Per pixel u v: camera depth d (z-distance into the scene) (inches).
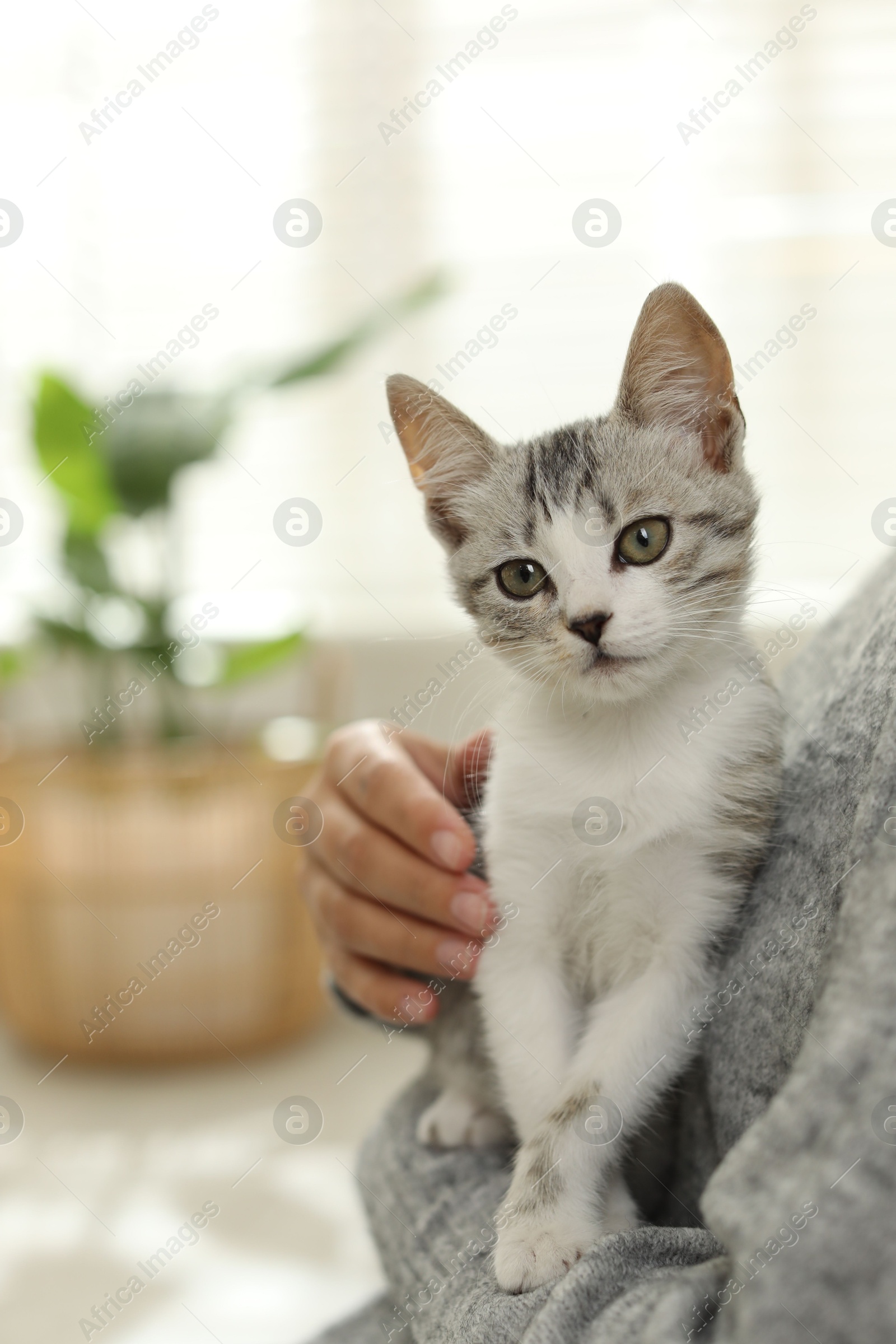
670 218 111.3
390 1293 44.6
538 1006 46.1
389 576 122.8
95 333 127.0
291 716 124.1
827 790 35.7
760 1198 20.3
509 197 116.7
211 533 125.3
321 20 119.6
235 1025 103.4
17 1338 60.9
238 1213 75.2
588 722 48.6
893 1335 18.0
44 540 133.5
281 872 102.2
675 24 110.3
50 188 125.2
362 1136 85.2
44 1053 106.2
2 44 124.2
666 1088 41.8
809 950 29.6
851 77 106.8
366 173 120.0
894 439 107.3
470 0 117.0
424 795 47.6
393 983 48.4
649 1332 22.4
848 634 42.8
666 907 44.6
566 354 114.3
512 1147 46.7
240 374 104.0
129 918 100.5
